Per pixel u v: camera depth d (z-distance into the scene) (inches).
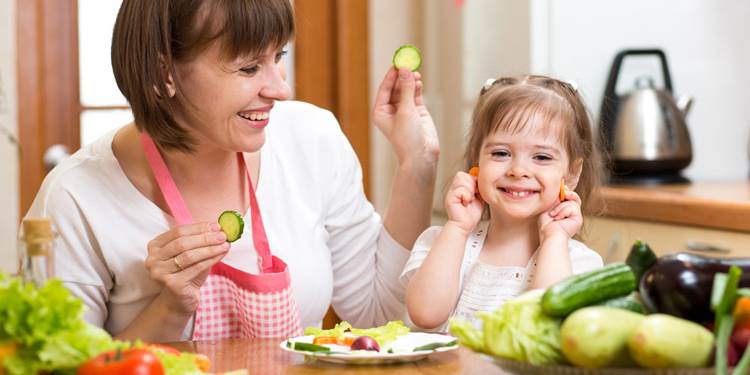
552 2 129.9
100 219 68.7
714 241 102.9
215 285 67.7
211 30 59.8
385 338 58.3
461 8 143.1
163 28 61.1
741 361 39.8
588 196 79.2
